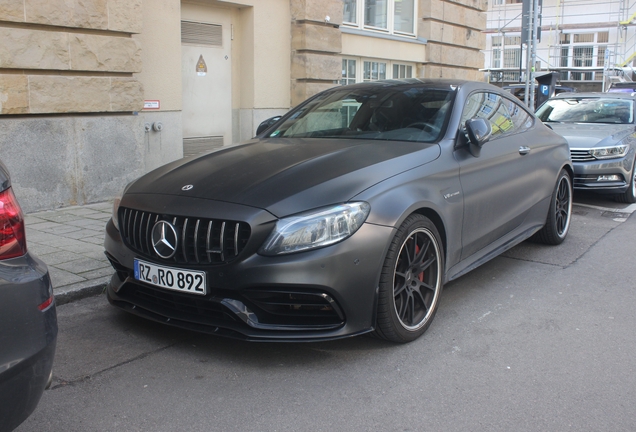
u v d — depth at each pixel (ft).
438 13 44.01
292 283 9.85
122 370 10.59
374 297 10.56
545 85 52.08
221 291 10.25
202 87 29.25
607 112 30.42
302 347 11.57
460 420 9.04
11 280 6.75
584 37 92.63
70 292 13.78
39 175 21.56
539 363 11.02
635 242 20.17
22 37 20.38
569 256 18.33
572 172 19.76
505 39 97.04
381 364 10.87
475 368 10.77
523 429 8.80
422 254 11.76
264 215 10.06
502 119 16.10
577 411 9.32
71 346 11.53
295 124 15.57
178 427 8.82
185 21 28.07
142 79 25.46
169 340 11.85
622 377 10.49
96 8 22.13
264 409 9.32
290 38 32.24
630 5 89.40
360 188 10.67
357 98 15.53
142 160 24.71
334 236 10.03
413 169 11.78
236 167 11.87
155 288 10.96
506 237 15.79
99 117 23.04
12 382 6.61
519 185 15.80
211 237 10.27
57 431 8.70
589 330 12.62
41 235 18.57
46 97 21.22
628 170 26.48
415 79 16.22
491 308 13.84
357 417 9.11
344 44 36.99
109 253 12.09
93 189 23.20
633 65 90.63
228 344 11.69
